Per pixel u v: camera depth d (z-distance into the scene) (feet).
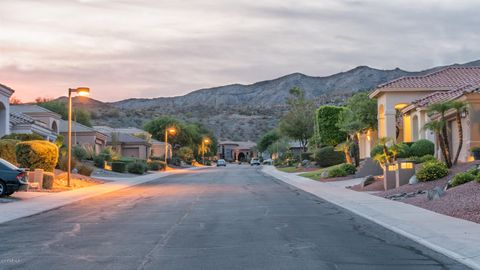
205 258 37.45
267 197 90.63
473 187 68.64
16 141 115.24
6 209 71.46
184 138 367.45
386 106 154.81
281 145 347.97
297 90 348.59
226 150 541.75
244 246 42.19
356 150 148.77
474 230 48.60
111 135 278.05
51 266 35.12
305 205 76.02
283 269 33.91
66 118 311.06
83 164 156.66
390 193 85.35
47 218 63.16
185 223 56.54
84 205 79.25
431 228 50.24
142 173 193.88
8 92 143.64
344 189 104.17
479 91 101.40
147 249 41.06
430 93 152.35
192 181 147.23
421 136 132.05
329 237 46.83
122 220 59.88
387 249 41.04
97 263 35.96
